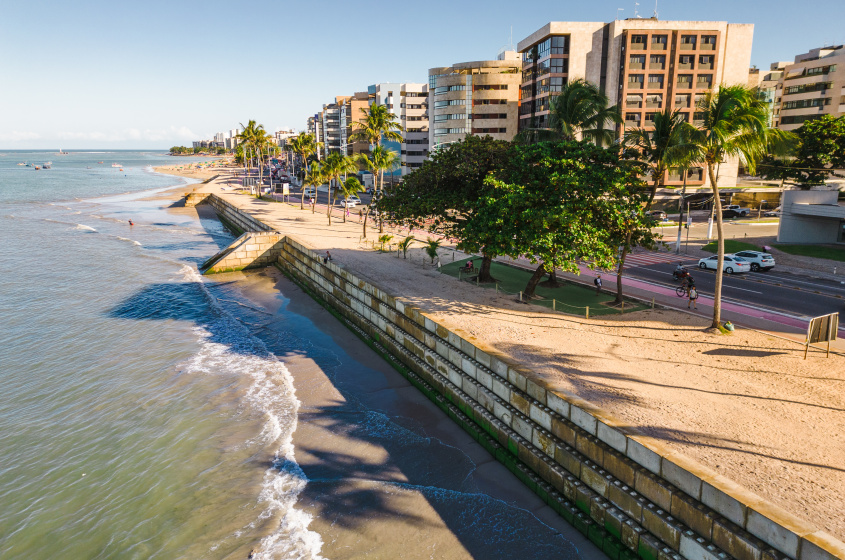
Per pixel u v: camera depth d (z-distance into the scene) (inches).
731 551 457.4
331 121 6717.5
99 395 1008.9
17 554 607.5
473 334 941.2
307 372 1119.0
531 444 726.5
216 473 757.9
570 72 3100.4
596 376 754.2
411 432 868.0
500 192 1082.1
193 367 1141.7
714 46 2970.0
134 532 640.4
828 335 821.2
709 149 880.9
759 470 519.2
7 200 5241.1
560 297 1242.6
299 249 1983.3
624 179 1047.0
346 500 694.5
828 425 605.9
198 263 2313.0
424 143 5049.2
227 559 593.0
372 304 1304.1
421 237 2304.4
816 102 3656.5
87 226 3427.7
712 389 709.3
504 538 616.7
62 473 763.4
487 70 3860.7
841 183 2672.2
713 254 1830.7
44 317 1496.1
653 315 1080.2
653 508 534.9
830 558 382.0
